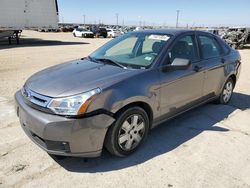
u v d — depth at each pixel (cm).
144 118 334
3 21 1858
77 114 268
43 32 4984
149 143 366
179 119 458
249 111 510
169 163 319
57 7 2142
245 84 741
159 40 387
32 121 282
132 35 434
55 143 276
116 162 317
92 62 384
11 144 353
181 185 279
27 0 1942
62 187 271
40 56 1280
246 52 1778
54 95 280
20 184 274
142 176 292
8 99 541
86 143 279
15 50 1555
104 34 3784
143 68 342
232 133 408
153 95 335
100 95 281
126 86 304
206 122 448
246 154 346
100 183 278
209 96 474
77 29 3638
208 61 444
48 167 304
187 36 416
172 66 350
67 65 383
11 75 786
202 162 323
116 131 301
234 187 279
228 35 2100
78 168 304
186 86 395
